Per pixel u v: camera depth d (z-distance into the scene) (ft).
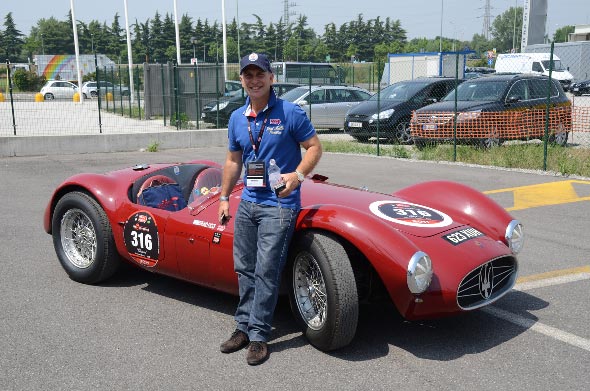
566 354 12.17
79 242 16.62
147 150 47.65
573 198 26.99
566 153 36.65
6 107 99.09
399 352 12.32
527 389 10.78
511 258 13.19
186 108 63.21
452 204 14.83
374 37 348.59
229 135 12.48
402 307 11.87
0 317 14.05
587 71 120.37
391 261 11.43
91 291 15.89
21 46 385.09
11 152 43.78
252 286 12.35
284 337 13.10
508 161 35.76
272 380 11.18
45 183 32.19
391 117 48.52
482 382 11.05
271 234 11.73
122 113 78.23
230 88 68.95
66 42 369.71
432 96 50.26
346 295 11.48
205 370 11.56
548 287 16.02
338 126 60.08
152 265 15.10
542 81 43.34
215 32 337.52
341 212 12.05
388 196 15.14
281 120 11.68
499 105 40.70
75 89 137.80
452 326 13.62
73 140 45.62
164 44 340.18
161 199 15.98
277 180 11.50
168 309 14.69
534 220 23.07
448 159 38.86
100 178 16.15
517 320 13.89
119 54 358.64
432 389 10.81
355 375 11.35
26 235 21.36
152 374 11.39
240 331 12.55
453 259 12.17
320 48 305.12
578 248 19.43
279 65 96.12
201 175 16.87
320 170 35.50
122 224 15.40
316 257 11.76
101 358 12.03
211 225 13.61
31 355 12.14
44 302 15.03
